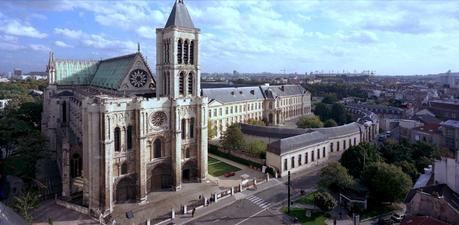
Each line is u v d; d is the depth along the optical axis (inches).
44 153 4084.6
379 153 3924.7
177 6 3636.8
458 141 4940.9
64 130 4717.0
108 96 3459.6
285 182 3841.0
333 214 3024.1
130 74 3951.8
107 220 2896.2
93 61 5388.8
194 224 2822.3
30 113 5713.6
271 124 7455.7
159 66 3703.3
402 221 2539.4
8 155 4092.0
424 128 5521.7
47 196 3388.3
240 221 2881.4
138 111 3218.5
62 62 5132.9
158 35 3651.6
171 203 3228.3
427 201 2581.2
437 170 2945.4
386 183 3078.2
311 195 3437.5
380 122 7066.9
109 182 3046.3
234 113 6569.9
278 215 2994.6
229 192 3417.8
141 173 3257.9
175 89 3592.5
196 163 3811.5
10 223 1111.6
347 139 5324.8
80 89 4832.7
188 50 3671.3
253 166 4293.8
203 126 3767.2
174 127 3513.8
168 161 3577.8
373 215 3014.3
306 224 2827.3
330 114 7677.2
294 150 4180.6
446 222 2390.5
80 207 3053.6
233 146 4694.9
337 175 3257.9
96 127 2989.7
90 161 3006.9
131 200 3284.9
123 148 3201.3
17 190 3565.5
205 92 6058.1
